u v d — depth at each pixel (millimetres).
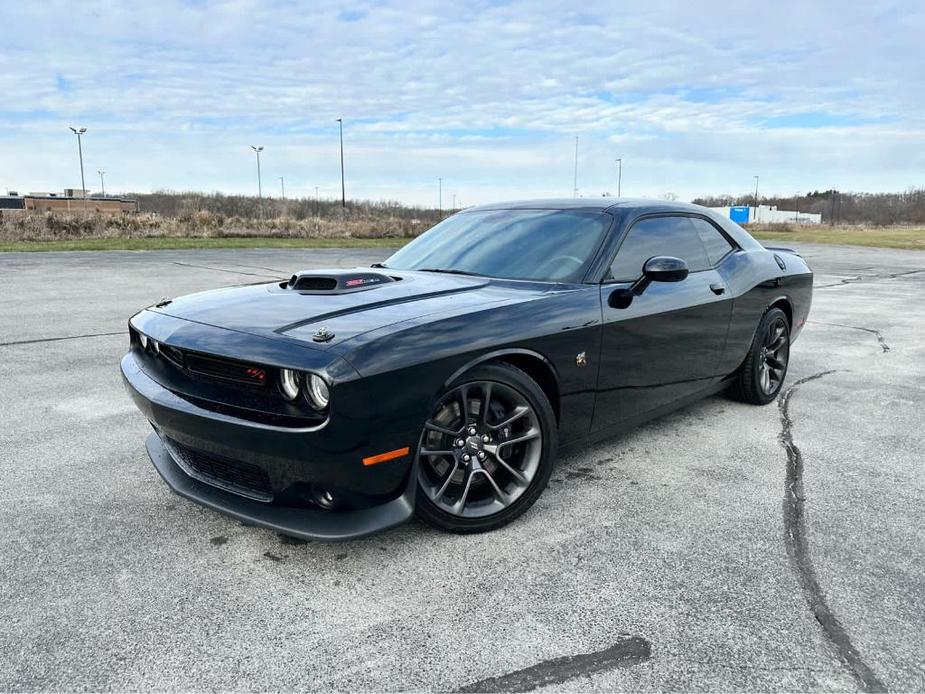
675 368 3602
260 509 2416
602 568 2434
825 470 3410
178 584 2303
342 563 2455
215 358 2406
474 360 2523
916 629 2088
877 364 5957
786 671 1892
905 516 2885
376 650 1968
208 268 13438
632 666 1907
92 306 8484
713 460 3535
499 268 3361
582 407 3059
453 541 2627
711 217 4238
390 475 2371
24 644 1970
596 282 3150
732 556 2527
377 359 2268
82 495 2996
